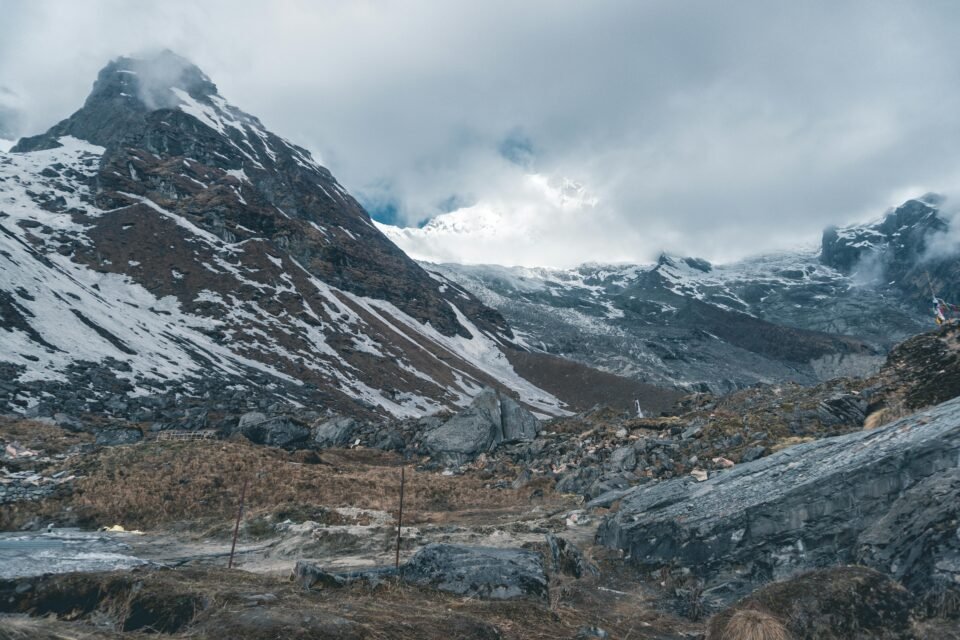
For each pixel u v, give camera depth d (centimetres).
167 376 8181
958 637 998
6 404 5388
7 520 2603
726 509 1852
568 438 4659
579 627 1303
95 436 4572
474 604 1330
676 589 1712
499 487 3809
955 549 1178
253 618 928
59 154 19788
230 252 15638
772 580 1633
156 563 1820
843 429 3238
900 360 3612
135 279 12975
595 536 2308
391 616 1069
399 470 4391
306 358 12331
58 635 805
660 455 3525
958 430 1558
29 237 13212
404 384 13388
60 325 8131
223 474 3225
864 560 1388
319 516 2658
